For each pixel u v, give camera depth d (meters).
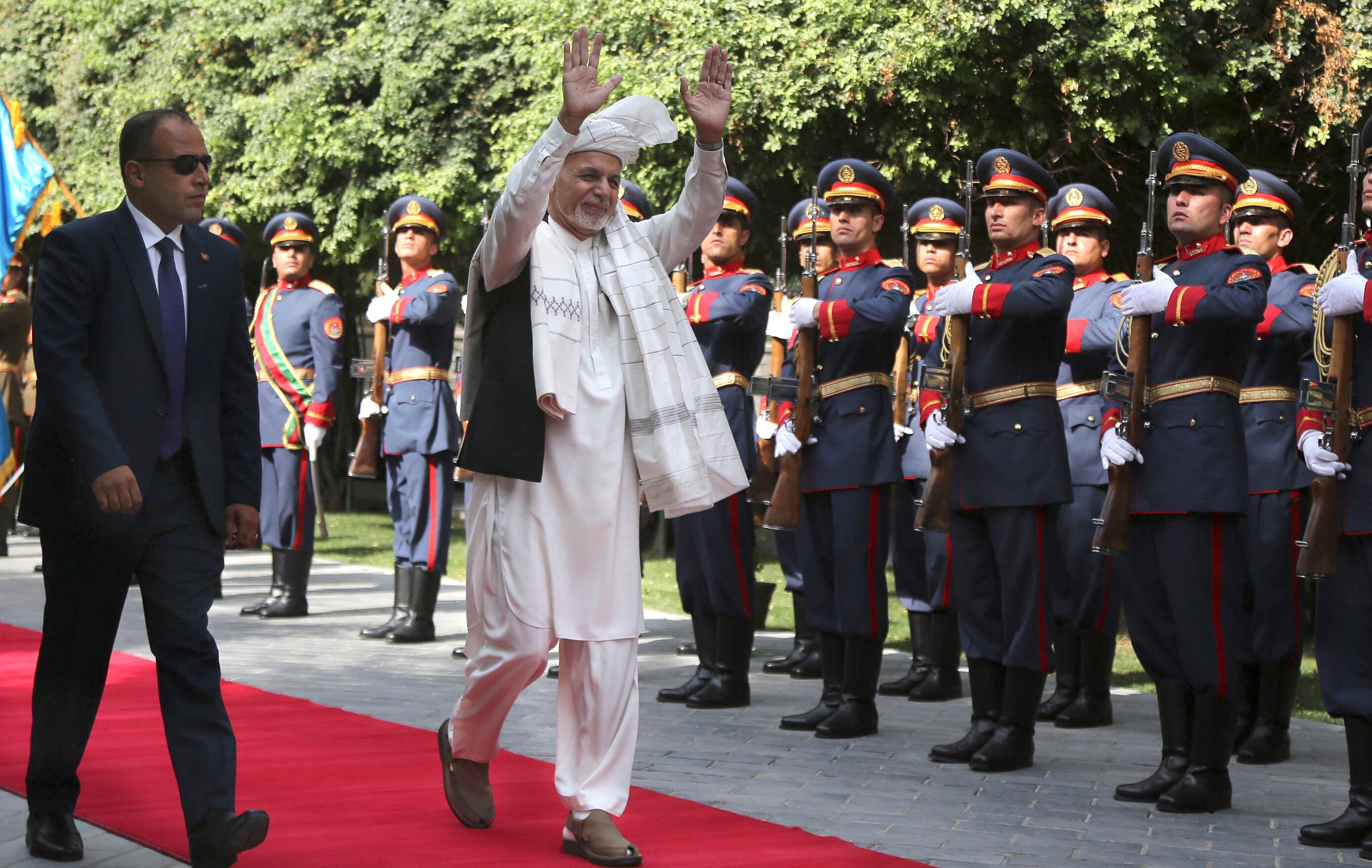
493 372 4.18
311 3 14.55
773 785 5.18
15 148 8.51
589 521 4.16
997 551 5.59
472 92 13.73
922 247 7.77
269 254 16.44
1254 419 6.52
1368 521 4.53
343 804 4.58
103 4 16.00
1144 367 5.15
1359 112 9.56
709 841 4.28
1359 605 4.59
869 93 10.07
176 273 3.99
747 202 7.15
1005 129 10.11
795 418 6.28
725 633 6.83
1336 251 4.82
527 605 4.13
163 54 15.51
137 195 3.95
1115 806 5.00
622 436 4.23
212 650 3.87
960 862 4.21
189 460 3.92
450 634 8.91
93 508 3.81
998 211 5.69
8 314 11.37
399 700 6.58
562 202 4.27
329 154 13.86
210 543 3.96
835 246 7.76
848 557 6.18
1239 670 5.01
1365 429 4.57
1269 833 4.68
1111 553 5.13
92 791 4.66
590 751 4.13
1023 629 5.54
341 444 18.81
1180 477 5.05
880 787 5.20
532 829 4.36
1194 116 9.98
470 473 4.43
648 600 11.09
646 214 7.20
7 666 7.00
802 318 6.26
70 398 3.70
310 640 8.55
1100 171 10.59
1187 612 5.03
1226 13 9.55
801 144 10.57
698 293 6.97
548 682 7.21
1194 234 5.26
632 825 4.47
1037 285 5.45
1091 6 9.46
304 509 9.44
